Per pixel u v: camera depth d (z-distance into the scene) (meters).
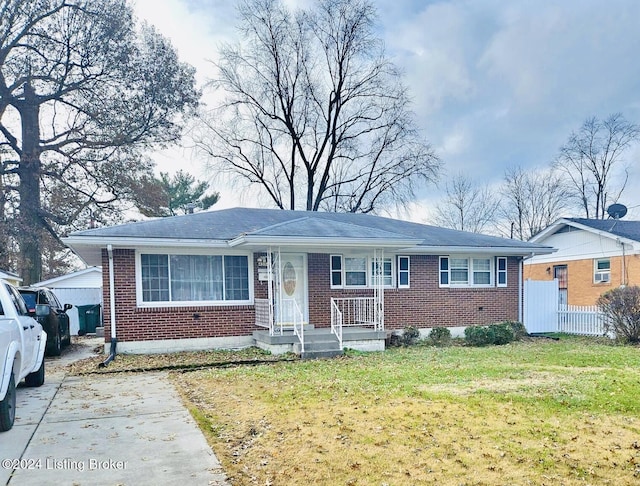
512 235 39.84
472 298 15.76
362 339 12.64
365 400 6.73
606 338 15.23
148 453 4.84
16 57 22.33
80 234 11.12
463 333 15.53
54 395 7.50
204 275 12.52
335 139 31.44
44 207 23.19
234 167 30.92
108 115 23.73
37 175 22.98
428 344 14.11
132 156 25.08
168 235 11.88
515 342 14.48
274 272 13.32
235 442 5.16
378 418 5.83
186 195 33.81
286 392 7.39
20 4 21.59
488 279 16.11
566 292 21.98
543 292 17.36
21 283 22.34
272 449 4.88
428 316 15.16
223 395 7.35
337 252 13.92
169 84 25.80
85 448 4.99
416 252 14.83
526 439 5.07
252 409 6.43
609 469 4.32
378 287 13.91
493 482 4.06
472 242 15.65
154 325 11.95
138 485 4.07
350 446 4.90
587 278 20.67
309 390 7.48
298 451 4.79
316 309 13.78
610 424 5.57
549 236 23.08
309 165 31.67
